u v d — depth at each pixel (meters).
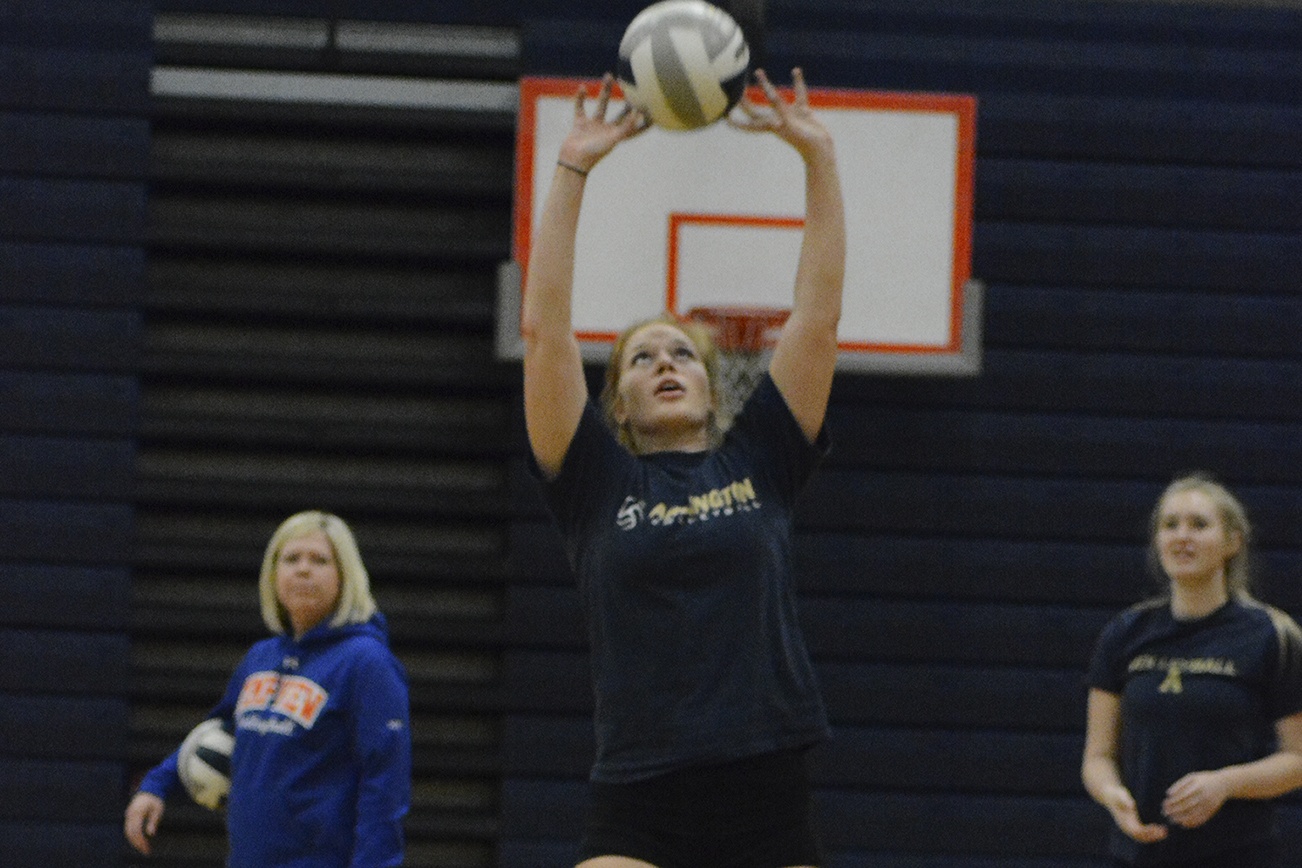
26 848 21.66
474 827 21.83
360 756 14.39
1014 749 22.42
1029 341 23.05
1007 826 22.30
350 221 22.95
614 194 21.19
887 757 22.36
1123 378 23.06
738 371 20.86
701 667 9.09
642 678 9.16
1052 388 23.00
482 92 22.97
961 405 22.92
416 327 22.88
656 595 9.23
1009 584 22.70
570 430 9.77
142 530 22.41
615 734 9.24
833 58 23.19
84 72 22.72
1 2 22.77
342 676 14.51
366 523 22.55
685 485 9.57
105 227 22.59
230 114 22.72
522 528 22.45
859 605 22.58
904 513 22.75
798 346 10.09
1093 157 23.34
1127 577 22.80
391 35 23.06
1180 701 15.13
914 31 23.33
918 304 21.47
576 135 10.18
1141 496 22.94
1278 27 23.69
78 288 22.48
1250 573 22.86
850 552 22.66
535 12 23.09
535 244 10.02
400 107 22.89
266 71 22.89
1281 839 22.34
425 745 22.17
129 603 22.14
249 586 22.41
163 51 22.78
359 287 22.91
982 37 23.39
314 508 22.39
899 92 23.05
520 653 22.22
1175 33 23.58
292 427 22.52
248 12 22.91
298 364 22.58
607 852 9.21
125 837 21.75
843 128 21.64
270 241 22.64
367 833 14.15
